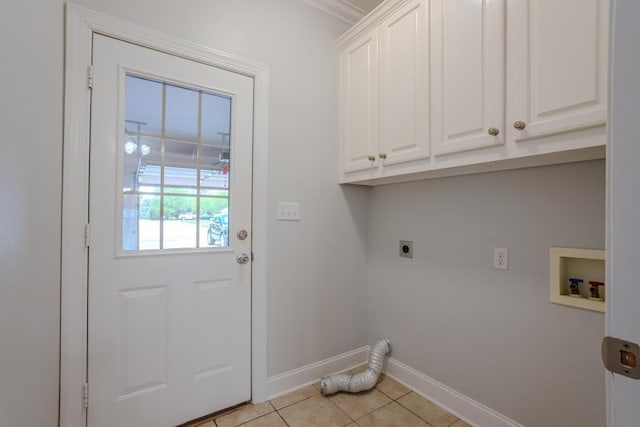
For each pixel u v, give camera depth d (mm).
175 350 1519
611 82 487
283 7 1885
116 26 1363
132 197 1435
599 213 1187
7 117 750
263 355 1770
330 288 2072
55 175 1160
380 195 2184
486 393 1539
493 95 1195
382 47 1735
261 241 1774
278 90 1854
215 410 1628
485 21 1222
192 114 1596
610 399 485
